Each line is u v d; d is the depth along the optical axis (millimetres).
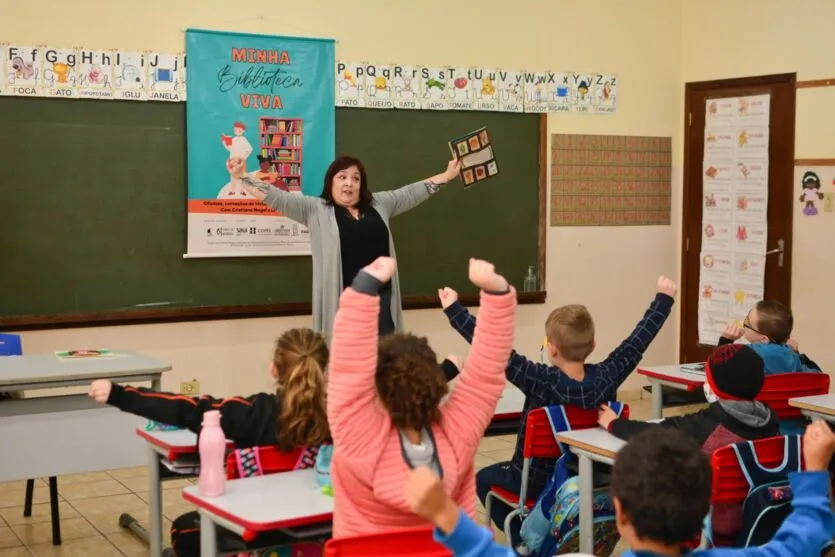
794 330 6484
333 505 2277
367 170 6035
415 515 1973
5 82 5047
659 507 1401
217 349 5660
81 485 4848
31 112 5121
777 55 6480
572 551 3018
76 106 5223
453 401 2074
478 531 1314
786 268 6512
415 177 6180
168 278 5504
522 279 6605
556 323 3100
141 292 5441
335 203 5035
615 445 2803
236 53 5590
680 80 7109
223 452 2406
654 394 4238
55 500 3965
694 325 7129
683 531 1413
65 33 5168
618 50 6855
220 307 5629
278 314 5801
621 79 6879
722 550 1522
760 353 3857
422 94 6160
